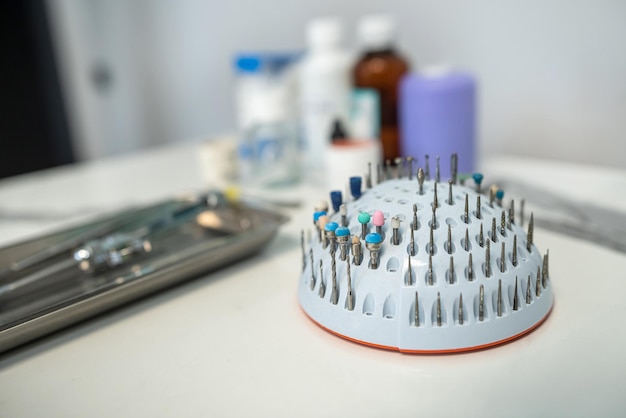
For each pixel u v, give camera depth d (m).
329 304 0.39
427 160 0.44
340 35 0.79
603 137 0.78
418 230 0.37
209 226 0.61
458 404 0.32
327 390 0.34
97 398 0.35
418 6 0.92
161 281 0.46
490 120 0.89
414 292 0.35
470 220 0.38
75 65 1.63
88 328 0.43
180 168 0.96
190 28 1.31
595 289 0.44
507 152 0.89
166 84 1.43
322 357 0.37
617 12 0.72
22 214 0.77
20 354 0.40
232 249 0.51
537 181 0.74
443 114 0.71
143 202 0.79
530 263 0.38
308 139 0.81
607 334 0.37
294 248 0.57
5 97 1.66
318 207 0.44
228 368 0.37
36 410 0.34
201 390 0.35
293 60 0.86
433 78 0.72
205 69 1.32
